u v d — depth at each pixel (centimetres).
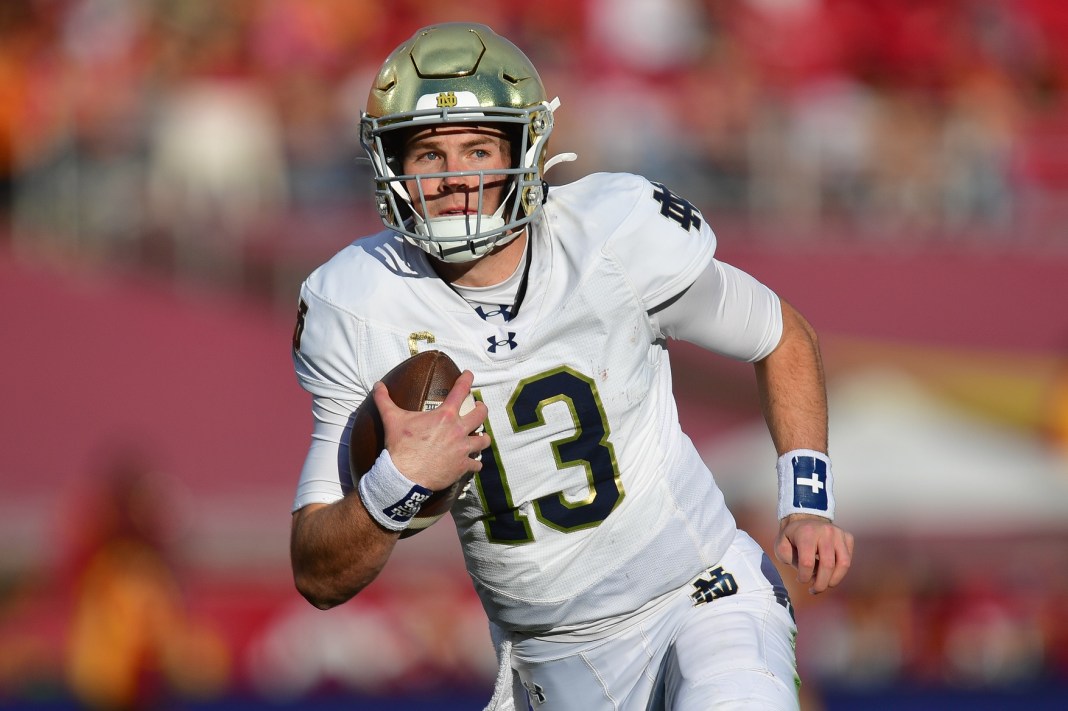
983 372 3456
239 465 3275
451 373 893
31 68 3681
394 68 915
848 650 2981
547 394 927
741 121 3628
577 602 980
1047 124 4150
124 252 3422
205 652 2947
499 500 949
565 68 3853
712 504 1004
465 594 3003
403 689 2905
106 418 3262
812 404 1012
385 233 967
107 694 2438
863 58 4200
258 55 3781
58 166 3462
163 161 3431
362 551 877
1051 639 3138
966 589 3142
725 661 920
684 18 4056
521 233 920
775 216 3566
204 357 3328
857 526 3234
